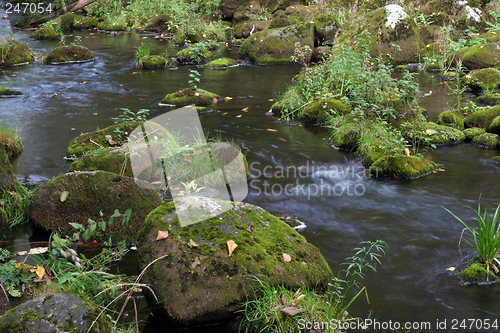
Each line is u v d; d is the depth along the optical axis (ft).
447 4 45.55
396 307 10.06
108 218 13.21
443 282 10.97
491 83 30.37
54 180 13.73
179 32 51.83
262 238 10.85
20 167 18.60
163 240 10.43
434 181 17.40
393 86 25.82
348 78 26.91
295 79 34.83
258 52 42.83
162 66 40.63
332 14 47.24
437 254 12.21
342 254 12.25
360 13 43.52
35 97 30.09
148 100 29.48
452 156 20.03
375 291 10.64
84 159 17.22
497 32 39.63
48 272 10.36
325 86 26.84
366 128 21.03
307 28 43.19
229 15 60.64
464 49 36.99
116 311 9.87
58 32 56.03
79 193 13.41
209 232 10.68
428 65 37.76
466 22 42.96
